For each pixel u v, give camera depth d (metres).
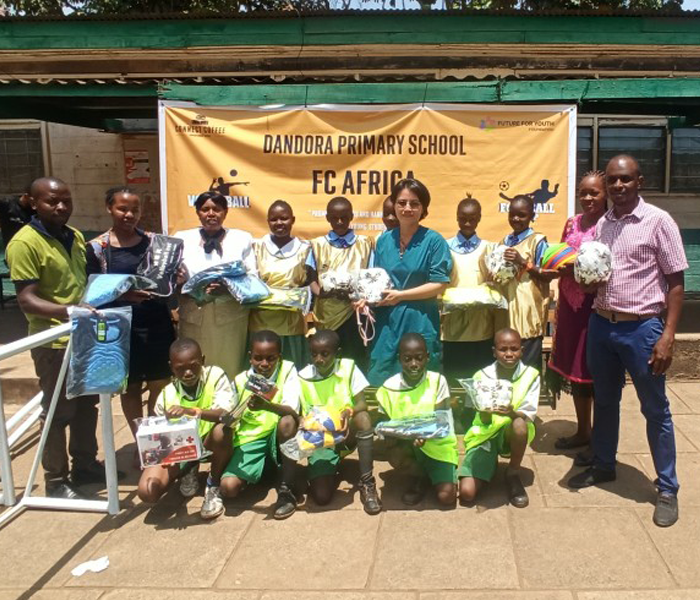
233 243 3.89
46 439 3.35
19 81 5.79
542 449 3.95
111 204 3.59
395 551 2.83
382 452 3.98
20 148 8.48
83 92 5.82
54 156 8.42
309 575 2.67
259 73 6.43
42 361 3.36
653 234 2.96
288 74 6.52
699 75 6.66
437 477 3.23
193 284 3.59
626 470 3.59
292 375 3.44
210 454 3.26
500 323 3.93
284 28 6.66
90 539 3.02
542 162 4.97
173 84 5.04
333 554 2.82
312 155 5.01
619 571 2.62
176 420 3.14
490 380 3.33
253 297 3.58
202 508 3.20
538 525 3.01
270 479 3.60
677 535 2.88
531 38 6.61
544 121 4.93
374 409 3.77
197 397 3.36
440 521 3.08
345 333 3.99
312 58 6.66
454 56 6.61
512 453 3.29
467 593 2.51
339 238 4.05
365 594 2.52
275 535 3.00
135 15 6.62
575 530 2.95
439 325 3.77
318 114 4.98
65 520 3.20
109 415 3.12
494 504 3.24
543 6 8.19
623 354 3.11
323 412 3.23
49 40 6.85
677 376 5.21
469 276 3.96
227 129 4.99
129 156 8.32
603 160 8.27
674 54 6.71
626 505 3.18
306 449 3.09
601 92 4.94
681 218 8.38
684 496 3.24
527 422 3.27
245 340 3.86
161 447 3.08
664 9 6.66
